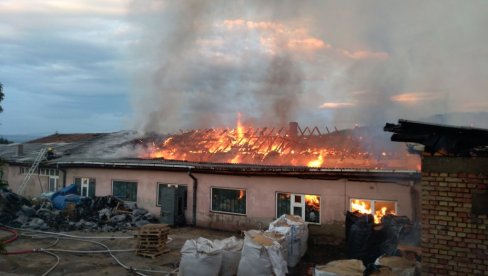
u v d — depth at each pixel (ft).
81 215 52.95
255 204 47.24
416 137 19.56
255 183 47.42
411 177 37.32
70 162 65.51
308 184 43.55
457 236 18.57
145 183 57.77
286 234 31.73
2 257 34.40
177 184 54.60
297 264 34.09
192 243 28.19
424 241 19.30
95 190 63.31
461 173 18.67
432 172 19.36
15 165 78.38
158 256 36.17
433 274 18.98
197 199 52.21
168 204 52.03
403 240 28.68
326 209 42.01
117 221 51.96
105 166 61.31
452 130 18.54
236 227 48.47
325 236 41.52
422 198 19.54
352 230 32.50
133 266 32.83
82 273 30.81
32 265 32.55
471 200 18.39
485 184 18.16
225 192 50.24
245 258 26.55
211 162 67.77
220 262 27.55
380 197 39.29
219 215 50.01
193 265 27.02
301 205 44.06
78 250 37.96
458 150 18.72
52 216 52.19
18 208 53.01
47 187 71.67
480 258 18.04
